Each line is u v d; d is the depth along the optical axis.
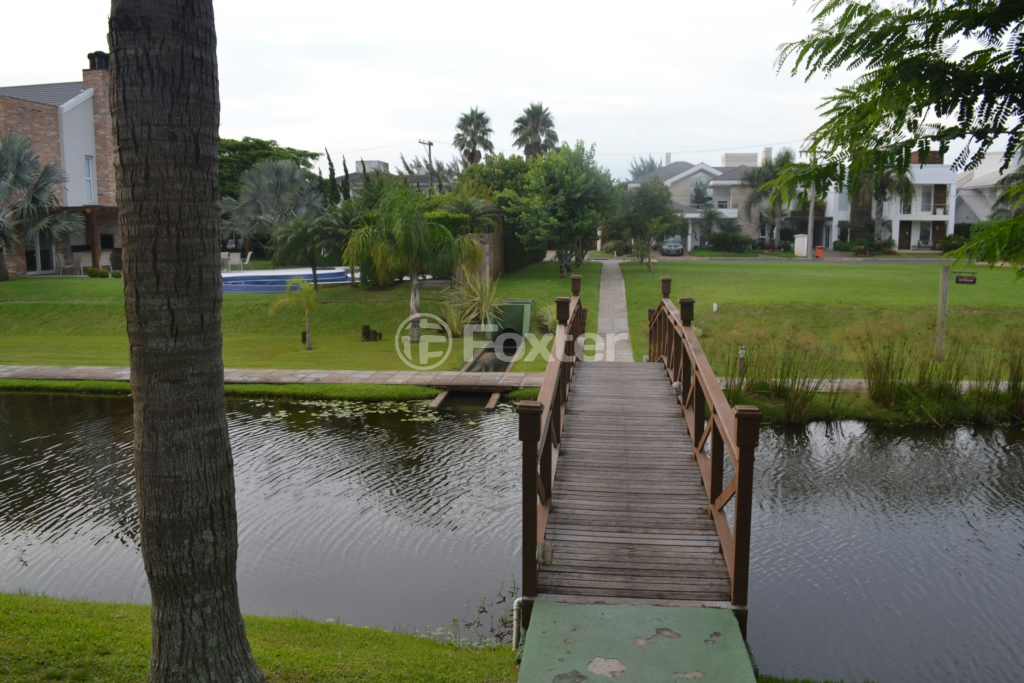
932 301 22.69
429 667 4.92
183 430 3.35
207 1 3.28
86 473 11.32
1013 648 6.61
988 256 2.84
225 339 21.88
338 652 5.21
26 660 4.55
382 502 10.02
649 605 4.93
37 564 8.20
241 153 46.12
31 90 35.00
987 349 17.94
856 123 2.88
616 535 5.88
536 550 5.05
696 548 5.67
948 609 7.30
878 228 47.12
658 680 4.05
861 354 17.56
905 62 2.66
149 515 3.38
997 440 12.95
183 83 3.19
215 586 3.53
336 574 7.96
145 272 3.24
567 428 8.40
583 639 4.50
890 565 8.24
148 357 3.29
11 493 10.48
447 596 7.46
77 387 16.69
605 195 30.17
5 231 26.52
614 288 27.38
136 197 3.20
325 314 23.23
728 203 53.16
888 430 13.55
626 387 10.12
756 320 21.80
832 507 9.93
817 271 31.95
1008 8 2.51
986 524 9.35
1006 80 2.56
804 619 7.14
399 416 14.54
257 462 11.77
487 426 13.78
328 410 15.02
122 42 3.12
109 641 4.95
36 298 25.28
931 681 6.12
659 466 7.27
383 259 20.62
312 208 37.75
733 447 5.04
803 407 13.92
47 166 27.09
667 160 65.44
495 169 38.06
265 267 36.69
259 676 3.71
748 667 4.20
